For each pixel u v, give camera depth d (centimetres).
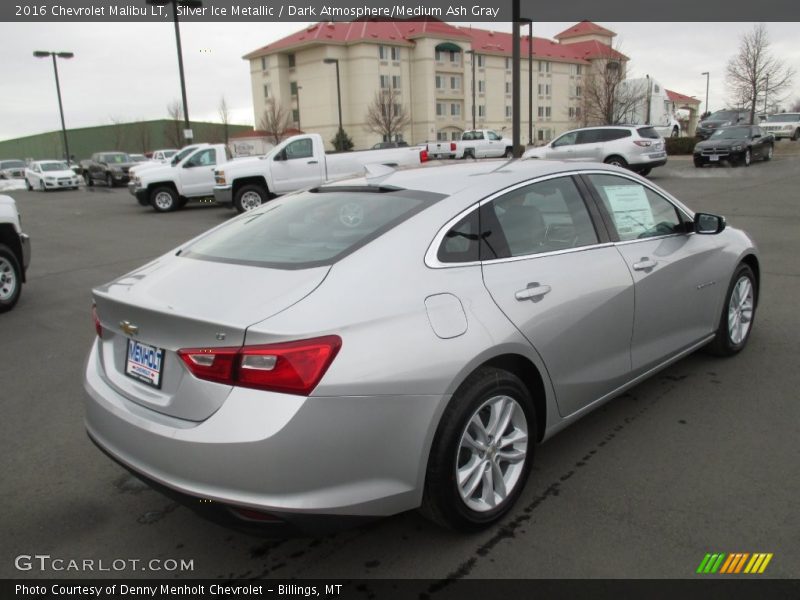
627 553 272
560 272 322
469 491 279
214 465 232
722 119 4075
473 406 271
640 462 345
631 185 400
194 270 295
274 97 7200
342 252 274
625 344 363
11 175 4391
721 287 449
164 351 259
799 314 590
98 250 1212
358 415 238
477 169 349
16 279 762
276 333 230
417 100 7012
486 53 7269
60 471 368
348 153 1714
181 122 6725
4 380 523
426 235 283
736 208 1308
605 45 8425
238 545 294
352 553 283
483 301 283
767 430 374
